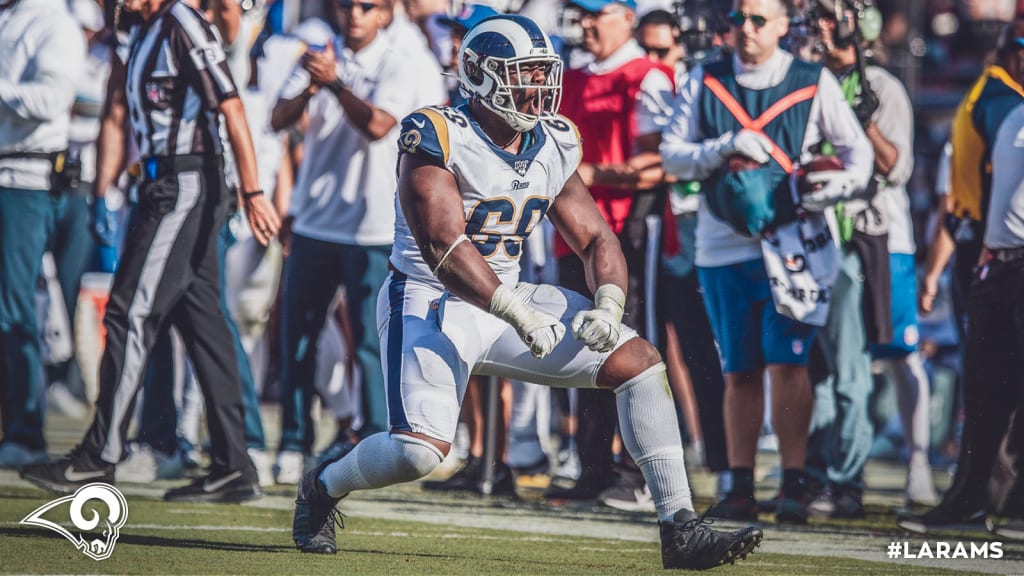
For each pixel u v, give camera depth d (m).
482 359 16.28
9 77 25.30
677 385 28.20
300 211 26.14
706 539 15.94
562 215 16.38
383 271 25.81
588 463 24.19
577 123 24.33
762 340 22.36
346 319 28.73
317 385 27.98
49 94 25.20
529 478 29.80
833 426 24.09
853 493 23.78
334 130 25.80
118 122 27.14
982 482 22.00
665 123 23.83
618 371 16.14
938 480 31.25
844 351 23.80
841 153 22.31
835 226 22.00
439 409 15.73
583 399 24.23
